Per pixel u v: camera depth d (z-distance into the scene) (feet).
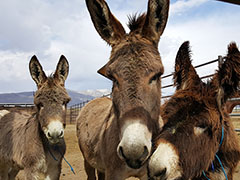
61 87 4.33
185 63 2.63
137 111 2.10
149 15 2.52
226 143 2.49
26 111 5.91
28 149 4.08
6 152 4.63
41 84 4.38
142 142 1.97
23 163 4.12
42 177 4.17
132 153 1.92
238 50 2.25
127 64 2.24
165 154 2.03
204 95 2.34
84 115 4.64
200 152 2.17
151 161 2.03
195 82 2.52
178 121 2.22
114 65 2.32
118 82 2.27
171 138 2.14
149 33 2.56
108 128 3.09
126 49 2.35
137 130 1.99
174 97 2.49
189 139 2.13
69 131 15.44
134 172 2.94
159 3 2.55
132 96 2.16
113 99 2.46
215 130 2.23
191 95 2.35
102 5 2.63
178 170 2.07
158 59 2.38
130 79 2.20
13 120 5.08
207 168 2.28
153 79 2.32
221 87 2.20
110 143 2.92
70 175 6.04
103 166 3.44
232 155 2.53
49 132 3.75
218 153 2.51
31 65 4.39
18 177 6.22
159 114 2.71
